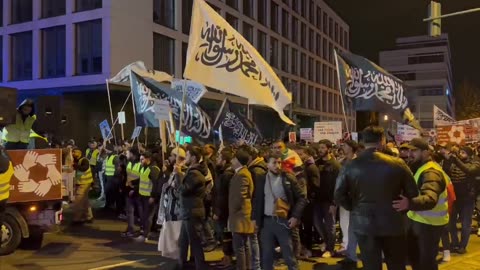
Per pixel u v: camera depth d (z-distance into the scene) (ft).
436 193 19.13
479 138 55.11
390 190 16.79
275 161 22.33
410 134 56.65
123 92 100.73
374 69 34.76
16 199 30.25
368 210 16.88
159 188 33.78
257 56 27.81
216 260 29.37
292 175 22.40
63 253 31.12
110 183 47.55
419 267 21.11
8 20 109.60
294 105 164.55
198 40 25.62
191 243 24.98
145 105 36.86
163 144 32.81
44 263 28.60
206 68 25.90
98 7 97.30
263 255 22.77
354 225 17.35
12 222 30.32
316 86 224.33
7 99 29.89
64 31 102.37
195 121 36.22
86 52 99.35
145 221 35.09
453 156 31.01
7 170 23.43
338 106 258.37
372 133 17.34
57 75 103.50
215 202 28.30
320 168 30.25
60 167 32.48
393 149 29.84
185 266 27.76
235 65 26.84
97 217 44.70
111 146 61.00
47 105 40.70
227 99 41.68
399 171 16.88
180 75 115.55
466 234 31.17
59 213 32.60
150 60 104.27
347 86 34.47
